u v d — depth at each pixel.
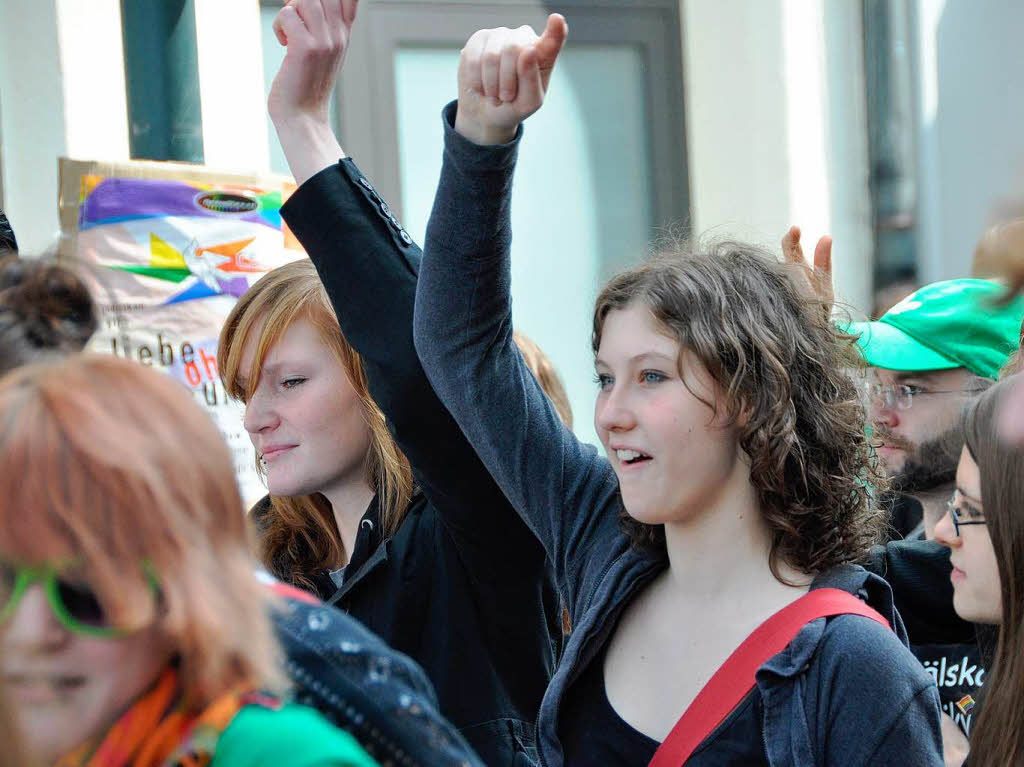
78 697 1.77
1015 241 1.96
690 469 2.79
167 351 4.34
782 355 2.81
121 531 1.71
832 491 2.82
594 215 7.71
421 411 3.27
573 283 7.70
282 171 6.94
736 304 2.82
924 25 7.57
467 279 3.13
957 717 3.67
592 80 7.69
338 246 3.38
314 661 1.99
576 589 3.16
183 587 1.74
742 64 7.59
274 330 3.53
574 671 2.91
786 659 2.63
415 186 7.33
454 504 3.32
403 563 3.48
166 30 5.00
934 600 3.74
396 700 1.99
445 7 7.36
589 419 7.75
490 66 3.00
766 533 2.83
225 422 4.42
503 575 3.39
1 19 6.03
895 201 7.59
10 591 1.72
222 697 1.80
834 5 7.62
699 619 2.83
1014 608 2.75
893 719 2.56
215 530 1.81
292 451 3.57
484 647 3.45
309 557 3.78
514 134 3.09
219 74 6.39
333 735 1.82
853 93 7.66
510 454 3.17
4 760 1.71
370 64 7.21
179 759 1.77
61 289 2.34
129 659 1.77
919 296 4.45
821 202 7.57
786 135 7.51
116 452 1.72
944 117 7.61
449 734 2.02
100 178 4.32
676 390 2.80
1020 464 2.73
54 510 1.70
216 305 4.43
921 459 4.26
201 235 4.43
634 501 2.83
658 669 2.84
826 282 3.25
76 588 1.72
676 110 7.80
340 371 3.56
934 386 4.28
